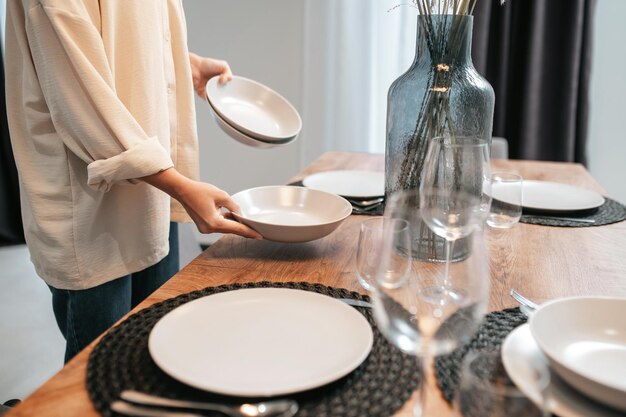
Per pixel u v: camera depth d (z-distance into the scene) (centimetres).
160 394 68
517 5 294
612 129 323
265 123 161
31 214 128
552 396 65
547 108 299
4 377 221
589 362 74
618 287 103
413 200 107
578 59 291
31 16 107
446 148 100
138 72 123
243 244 121
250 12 335
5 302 287
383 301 63
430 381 72
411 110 109
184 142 150
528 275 107
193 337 79
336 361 74
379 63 318
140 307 91
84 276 127
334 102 327
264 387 68
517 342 74
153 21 125
